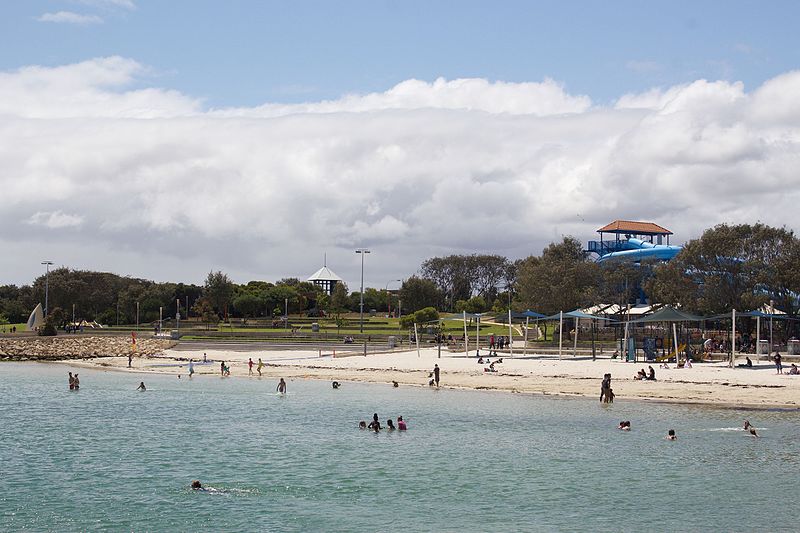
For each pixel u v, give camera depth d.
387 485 37.75
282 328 187.25
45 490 37.16
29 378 93.50
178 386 82.38
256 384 83.75
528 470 40.41
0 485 38.06
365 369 94.88
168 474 40.25
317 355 116.81
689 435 48.72
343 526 31.67
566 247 151.62
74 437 50.81
